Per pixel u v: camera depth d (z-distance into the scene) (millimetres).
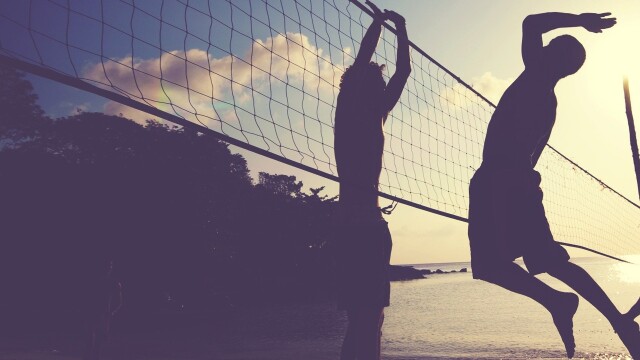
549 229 2732
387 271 2904
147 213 41469
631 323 2553
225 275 57656
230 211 53312
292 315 38125
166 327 29328
